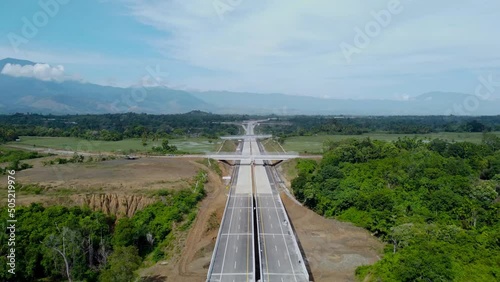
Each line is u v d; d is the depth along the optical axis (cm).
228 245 9081
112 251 8850
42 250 8156
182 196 11900
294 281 7425
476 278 6206
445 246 7394
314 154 19838
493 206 10000
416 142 19162
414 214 10300
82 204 10462
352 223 11081
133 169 14725
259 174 17075
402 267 6662
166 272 8431
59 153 18850
